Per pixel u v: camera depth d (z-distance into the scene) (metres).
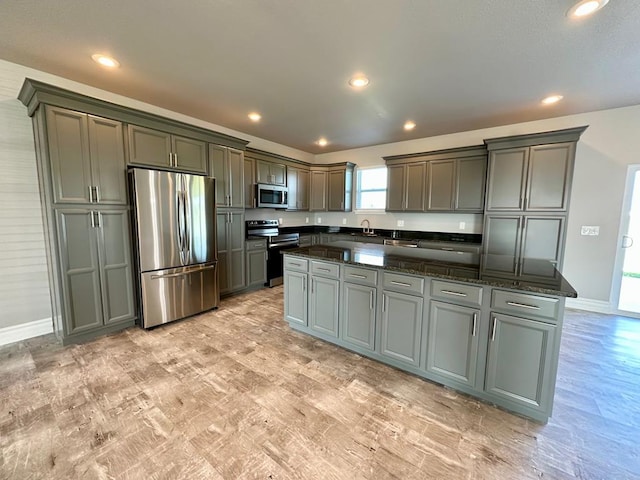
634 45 2.07
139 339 2.78
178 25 1.92
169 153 3.21
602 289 3.65
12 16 1.82
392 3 1.68
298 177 5.66
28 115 2.60
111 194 2.77
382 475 1.37
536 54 2.22
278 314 3.51
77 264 2.60
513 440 1.59
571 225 3.75
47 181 2.40
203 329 3.04
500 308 1.79
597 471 1.40
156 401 1.87
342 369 2.29
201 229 3.40
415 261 2.38
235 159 4.05
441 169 4.50
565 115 3.68
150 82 2.80
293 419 1.73
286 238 5.13
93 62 2.42
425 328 2.10
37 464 1.40
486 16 1.79
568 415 1.79
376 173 5.73
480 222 4.54
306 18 1.83
